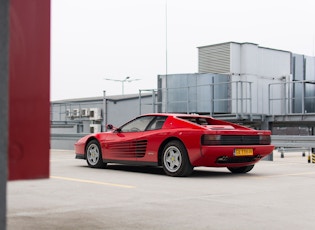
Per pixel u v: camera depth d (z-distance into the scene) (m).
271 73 16.23
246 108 14.23
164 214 4.05
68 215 3.98
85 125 26.16
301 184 6.52
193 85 15.51
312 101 17.27
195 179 7.12
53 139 17.39
